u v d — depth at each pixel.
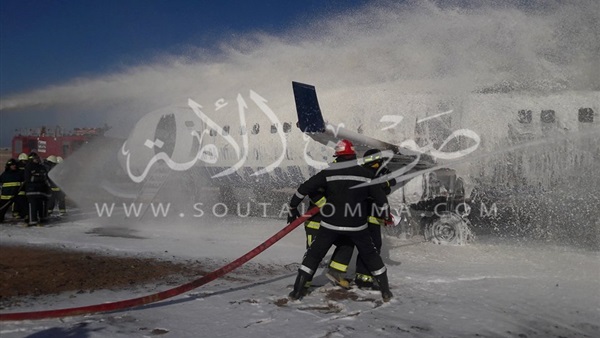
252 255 5.14
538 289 5.54
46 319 4.28
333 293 5.28
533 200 8.93
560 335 4.16
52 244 8.45
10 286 5.41
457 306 4.87
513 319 4.51
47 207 12.15
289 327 4.16
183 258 7.31
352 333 4.05
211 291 5.34
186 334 3.95
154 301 4.70
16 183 11.90
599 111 8.27
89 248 8.07
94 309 4.44
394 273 6.27
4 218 12.43
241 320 4.33
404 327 4.24
